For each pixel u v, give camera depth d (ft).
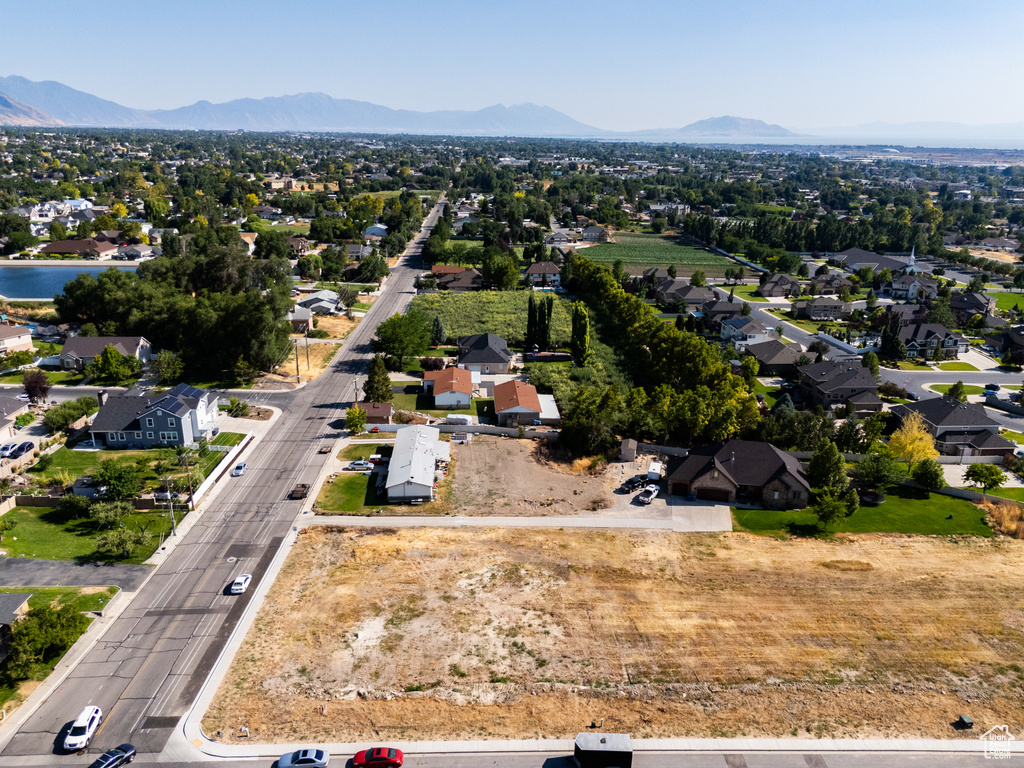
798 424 293.23
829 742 148.56
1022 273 633.61
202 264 488.02
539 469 278.05
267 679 161.99
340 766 138.72
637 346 438.81
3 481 248.11
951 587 203.62
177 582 198.49
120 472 238.89
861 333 486.38
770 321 524.93
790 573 209.15
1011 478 277.23
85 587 193.98
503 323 483.10
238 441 296.10
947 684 166.09
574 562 212.43
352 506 244.83
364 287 609.42
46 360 383.04
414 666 167.32
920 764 143.33
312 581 200.44
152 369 372.99
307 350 403.13
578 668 167.84
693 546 223.92
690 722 152.97
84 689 157.38
